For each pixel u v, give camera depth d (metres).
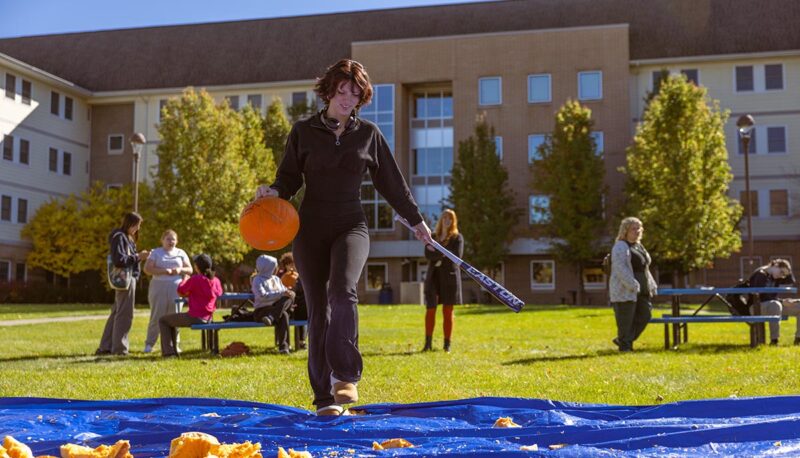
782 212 42.62
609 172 42.84
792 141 42.66
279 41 50.16
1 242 41.75
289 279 11.80
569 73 43.56
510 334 14.74
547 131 43.56
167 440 3.56
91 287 43.41
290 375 8.18
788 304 12.23
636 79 44.00
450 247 11.02
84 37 53.00
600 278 42.53
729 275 42.50
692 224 35.78
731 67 43.31
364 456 3.05
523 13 48.47
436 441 3.44
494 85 44.31
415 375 8.05
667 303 37.88
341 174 4.58
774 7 45.19
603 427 3.55
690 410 4.18
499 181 41.28
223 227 36.72
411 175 45.81
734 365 8.88
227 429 3.80
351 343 4.41
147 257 11.38
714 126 36.81
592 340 13.23
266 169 40.69
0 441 3.71
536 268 43.28
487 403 4.65
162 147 37.53
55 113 46.19
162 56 50.59
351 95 4.54
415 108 46.19
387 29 49.53
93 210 43.69
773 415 3.97
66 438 3.70
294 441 3.48
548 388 6.99
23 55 51.97
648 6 47.06
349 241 4.55
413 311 25.12
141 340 13.93
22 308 31.00
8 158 42.56
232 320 11.28
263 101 47.34
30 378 8.00
